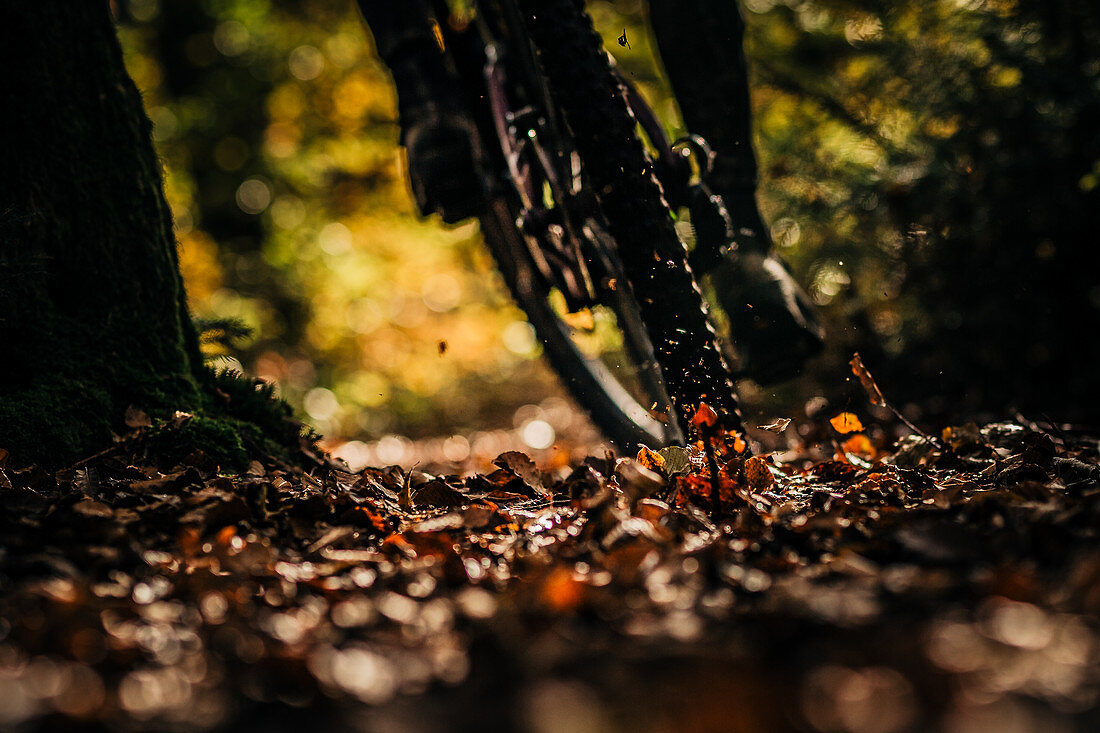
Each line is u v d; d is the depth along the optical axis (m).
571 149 3.37
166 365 3.75
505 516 2.57
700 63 3.66
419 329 16.23
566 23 3.03
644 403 3.92
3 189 3.50
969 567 1.79
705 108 3.70
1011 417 4.94
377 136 16.84
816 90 8.01
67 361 3.49
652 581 1.79
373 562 2.13
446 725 1.21
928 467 3.35
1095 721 1.12
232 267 16.69
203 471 3.27
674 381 3.03
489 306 16.56
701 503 2.63
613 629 1.54
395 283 17.03
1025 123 6.44
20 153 3.54
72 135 3.67
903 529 2.01
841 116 7.70
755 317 3.60
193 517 2.36
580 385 4.32
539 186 3.63
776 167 7.26
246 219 18.52
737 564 1.91
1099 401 6.34
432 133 3.50
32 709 1.23
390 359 15.80
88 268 3.65
